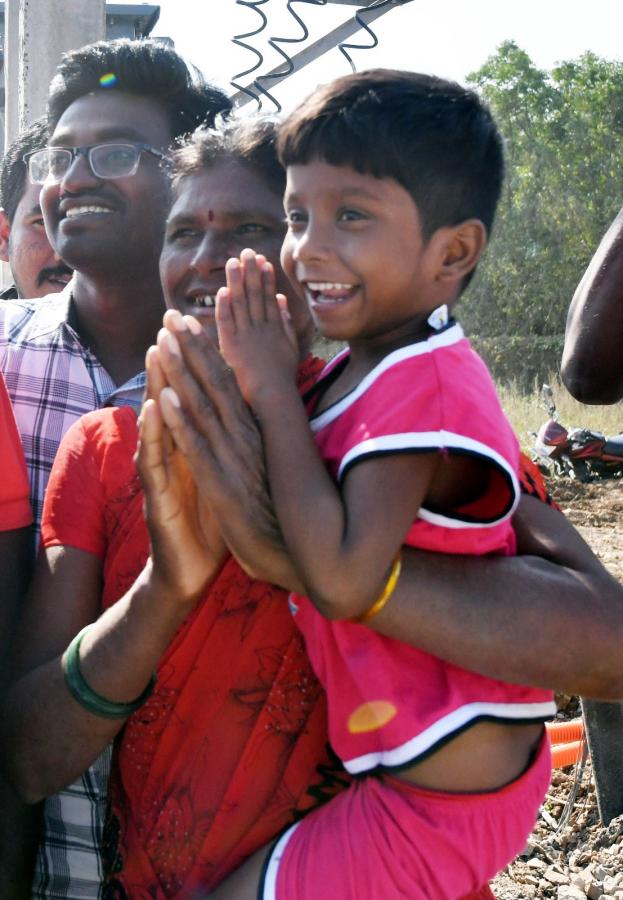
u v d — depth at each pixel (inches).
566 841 168.9
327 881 78.9
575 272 1188.5
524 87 1270.9
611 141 1242.0
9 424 94.0
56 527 91.0
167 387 76.4
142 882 85.8
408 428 74.9
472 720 78.9
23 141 165.0
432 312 81.3
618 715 164.9
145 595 80.7
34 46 204.8
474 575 80.0
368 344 82.1
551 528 88.7
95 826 97.7
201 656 85.7
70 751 84.7
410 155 77.2
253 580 85.5
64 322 117.3
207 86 129.9
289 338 79.9
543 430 257.4
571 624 80.3
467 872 79.8
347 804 81.4
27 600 90.7
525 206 1205.1
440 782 79.7
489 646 78.4
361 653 80.7
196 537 79.3
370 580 72.6
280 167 91.2
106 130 120.6
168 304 94.7
